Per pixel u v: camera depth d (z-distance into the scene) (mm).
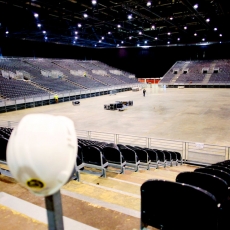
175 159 8281
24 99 22469
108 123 14367
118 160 5547
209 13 20656
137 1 17031
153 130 12336
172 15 21406
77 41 37469
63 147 737
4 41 34562
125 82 43594
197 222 1580
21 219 1826
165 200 1693
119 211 2053
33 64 34750
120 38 35781
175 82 43719
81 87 32906
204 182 2402
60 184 743
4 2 15672
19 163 688
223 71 42219
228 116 15211
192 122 13836
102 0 16750
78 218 1957
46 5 16781
